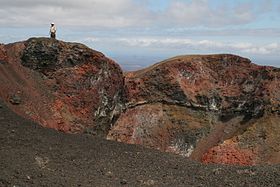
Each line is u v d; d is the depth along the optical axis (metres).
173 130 73.44
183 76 79.31
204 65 82.25
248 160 62.50
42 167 27.83
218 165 37.72
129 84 75.44
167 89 77.19
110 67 69.06
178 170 33.50
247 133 67.56
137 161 35.31
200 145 73.25
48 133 39.81
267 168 34.22
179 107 77.19
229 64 82.94
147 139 71.31
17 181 23.11
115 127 70.12
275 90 75.81
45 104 57.81
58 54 63.53
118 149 39.59
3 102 46.91
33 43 62.91
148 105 75.38
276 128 69.00
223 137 74.44
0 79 54.28
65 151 34.25
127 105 73.88
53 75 62.66
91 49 66.75
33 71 61.38
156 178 29.66
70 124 59.25
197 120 76.44
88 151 36.09
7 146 31.38
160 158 38.22
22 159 28.38
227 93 80.12
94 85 65.88
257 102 75.62
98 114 65.69
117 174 29.50
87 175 27.91
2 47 59.16
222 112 79.19
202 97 78.31
